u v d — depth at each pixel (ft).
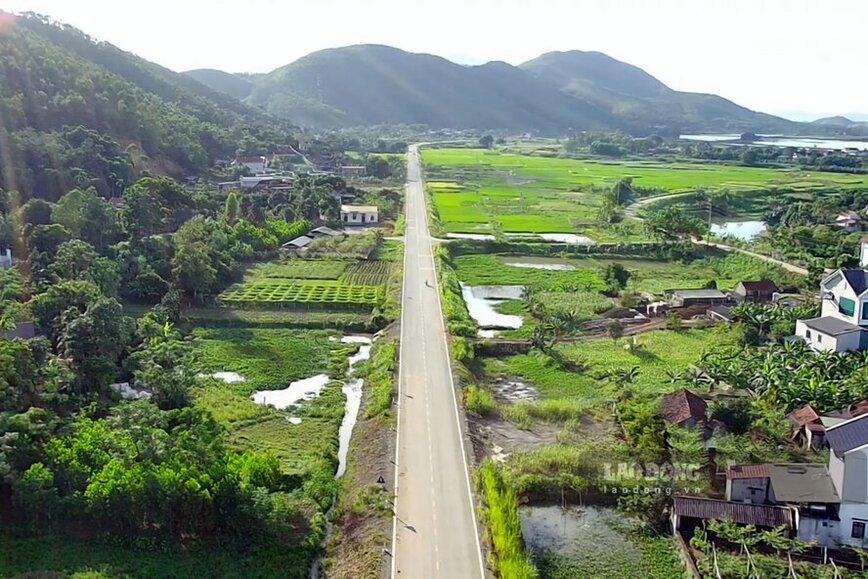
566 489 167.84
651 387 225.15
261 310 303.48
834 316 263.70
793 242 438.81
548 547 148.05
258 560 136.98
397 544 141.38
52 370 173.37
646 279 374.43
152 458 149.79
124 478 140.36
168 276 312.50
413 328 279.49
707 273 393.91
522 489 166.30
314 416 207.10
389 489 161.99
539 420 207.82
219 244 360.69
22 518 141.69
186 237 332.19
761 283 324.19
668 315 305.32
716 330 284.20
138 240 327.06
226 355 252.83
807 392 205.05
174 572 131.95
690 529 151.12
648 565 142.41
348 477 172.24
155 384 194.80
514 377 242.37
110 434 156.25
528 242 444.96
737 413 193.47
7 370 160.56
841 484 146.51
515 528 142.82
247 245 387.55
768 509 150.92
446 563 135.85
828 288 268.41
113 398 189.47
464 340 261.85
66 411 174.09
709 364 229.86
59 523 141.90
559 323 280.31
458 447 182.80
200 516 143.02
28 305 218.79
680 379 229.45
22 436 145.89
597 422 206.49
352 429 201.77
